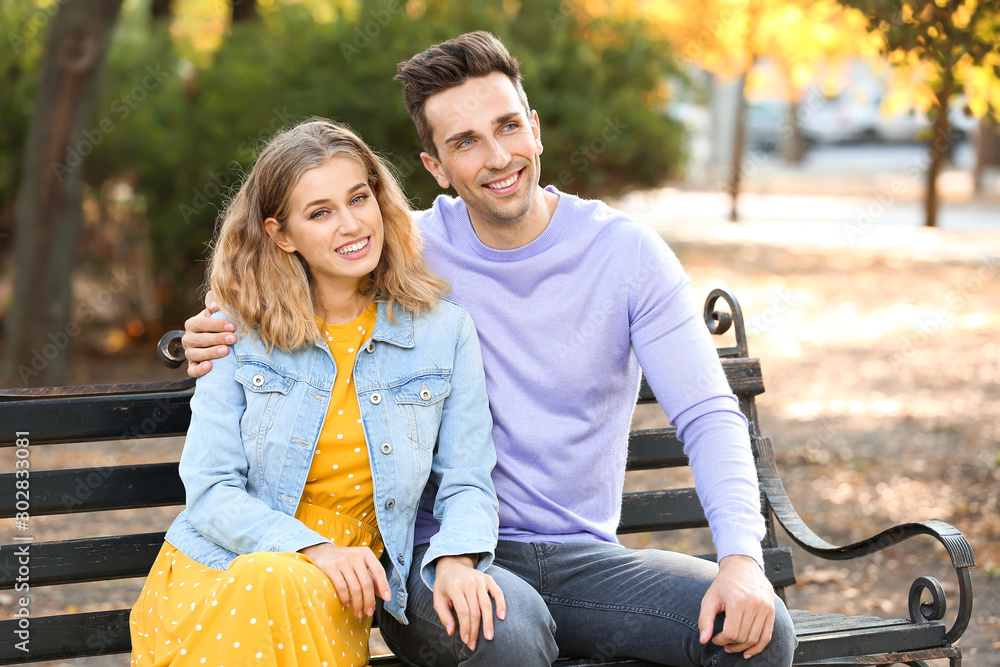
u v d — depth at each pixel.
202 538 2.34
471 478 2.44
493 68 2.57
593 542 2.55
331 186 2.40
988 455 6.02
